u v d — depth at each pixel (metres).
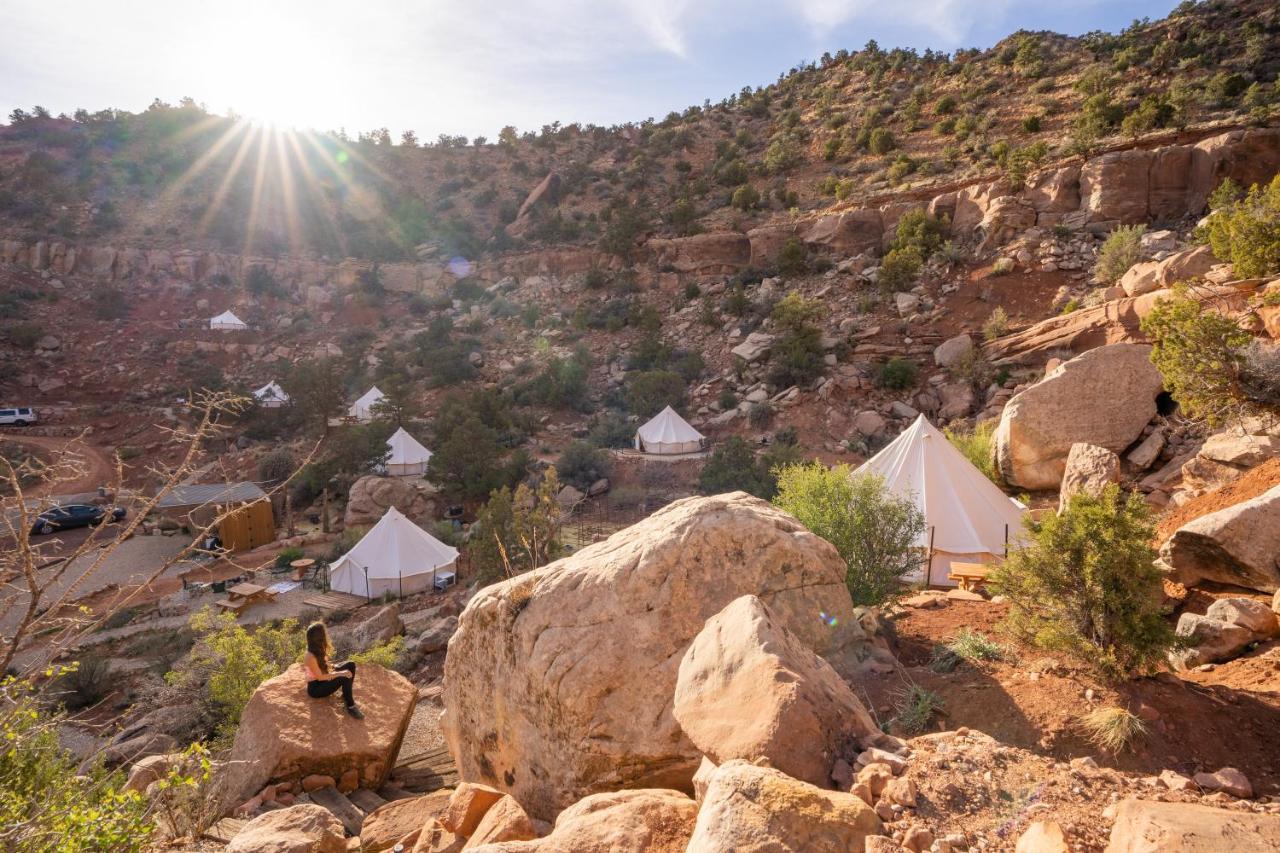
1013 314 35.31
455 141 113.19
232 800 5.80
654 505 31.67
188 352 58.59
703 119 103.88
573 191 87.00
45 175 77.38
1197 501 10.39
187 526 30.97
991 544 13.26
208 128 98.50
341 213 86.12
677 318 53.38
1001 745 3.14
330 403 42.47
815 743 2.95
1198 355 11.14
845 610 5.32
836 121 77.31
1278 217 14.44
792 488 8.83
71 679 16.02
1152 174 37.59
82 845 3.35
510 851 2.80
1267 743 3.80
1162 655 4.40
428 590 23.36
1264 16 60.50
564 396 45.81
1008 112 63.75
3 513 2.86
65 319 59.72
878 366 37.00
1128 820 2.19
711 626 3.74
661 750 4.42
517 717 5.18
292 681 6.88
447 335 57.75
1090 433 16.19
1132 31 76.12
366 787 6.23
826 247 51.12
